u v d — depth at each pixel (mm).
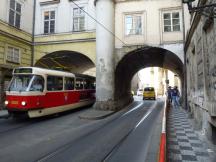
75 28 22312
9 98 13406
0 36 18672
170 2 19828
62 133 10531
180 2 19609
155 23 19953
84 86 20484
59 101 15859
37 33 23266
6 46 19344
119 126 12367
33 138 9508
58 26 22719
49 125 12617
